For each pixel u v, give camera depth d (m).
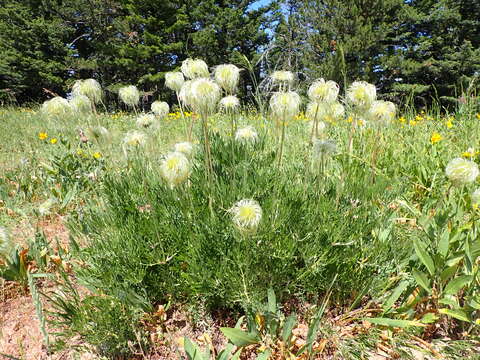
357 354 1.71
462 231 2.00
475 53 21.45
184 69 2.16
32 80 28.33
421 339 1.75
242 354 1.79
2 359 1.75
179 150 2.21
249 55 29.25
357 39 21.09
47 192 3.48
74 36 30.42
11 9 28.28
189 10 29.73
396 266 1.97
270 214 1.95
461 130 4.36
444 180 2.96
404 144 3.96
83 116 2.29
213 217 2.01
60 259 2.28
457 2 24.19
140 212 2.25
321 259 1.87
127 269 1.92
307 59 21.62
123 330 1.77
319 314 1.60
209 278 1.83
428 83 23.69
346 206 2.31
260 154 2.85
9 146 5.47
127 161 2.62
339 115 2.70
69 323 1.74
